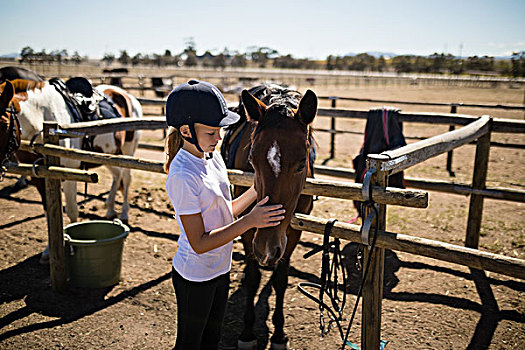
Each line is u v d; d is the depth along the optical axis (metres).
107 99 4.98
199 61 93.25
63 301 3.43
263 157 1.84
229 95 21.56
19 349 2.81
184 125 1.71
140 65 80.44
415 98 21.56
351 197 2.13
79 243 3.45
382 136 4.20
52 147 3.26
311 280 3.90
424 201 1.74
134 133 5.43
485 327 3.09
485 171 4.18
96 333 3.02
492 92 26.80
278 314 2.91
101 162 3.21
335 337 3.01
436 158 9.06
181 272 1.89
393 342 2.91
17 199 6.07
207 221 1.83
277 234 1.86
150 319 3.22
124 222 5.26
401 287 3.70
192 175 1.74
